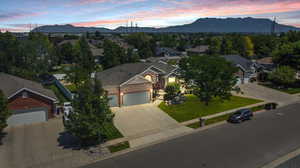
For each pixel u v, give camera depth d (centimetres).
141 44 10562
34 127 2473
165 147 2000
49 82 4625
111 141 2125
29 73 4253
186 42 14388
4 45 4853
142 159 1794
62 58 7050
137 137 2212
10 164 1720
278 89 4378
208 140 2136
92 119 1867
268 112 3016
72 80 4075
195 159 1784
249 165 1697
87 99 1866
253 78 5106
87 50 6253
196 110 3066
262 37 9144
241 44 8769
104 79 3362
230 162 1739
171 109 3108
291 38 8781
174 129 2417
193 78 3170
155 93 3741
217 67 3039
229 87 3138
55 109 2803
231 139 2153
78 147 2006
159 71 3862
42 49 5156
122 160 1781
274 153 1878
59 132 2334
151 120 2689
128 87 3231
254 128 2430
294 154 1859
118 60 5975
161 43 14262
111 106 3219
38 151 1930
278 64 5162
